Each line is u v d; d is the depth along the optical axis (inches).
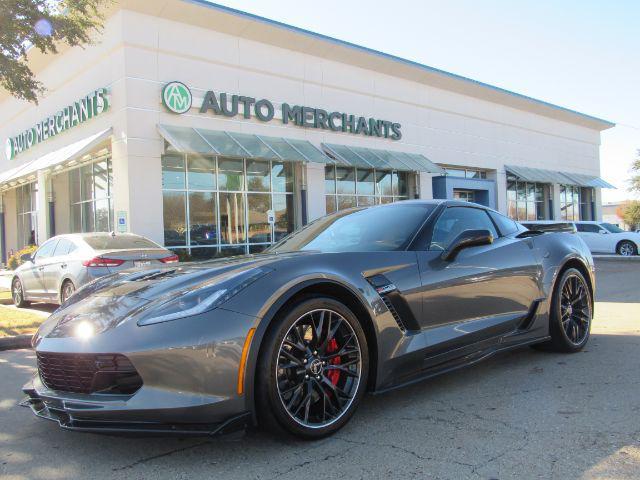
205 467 106.3
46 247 394.3
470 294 151.8
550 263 185.9
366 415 134.4
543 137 1189.7
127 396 104.7
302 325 117.6
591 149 1364.4
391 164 764.6
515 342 169.9
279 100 685.9
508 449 110.7
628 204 2285.9
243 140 621.3
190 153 557.0
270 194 687.7
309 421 116.9
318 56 730.2
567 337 190.7
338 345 123.5
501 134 1062.4
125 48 557.3
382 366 128.0
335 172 762.2
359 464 105.6
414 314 136.6
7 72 417.7
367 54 770.8
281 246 167.3
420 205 165.8
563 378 162.4
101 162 637.9
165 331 104.3
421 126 885.8
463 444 114.0
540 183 1197.7
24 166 789.2
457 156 953.5
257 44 663.8
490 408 136.7
